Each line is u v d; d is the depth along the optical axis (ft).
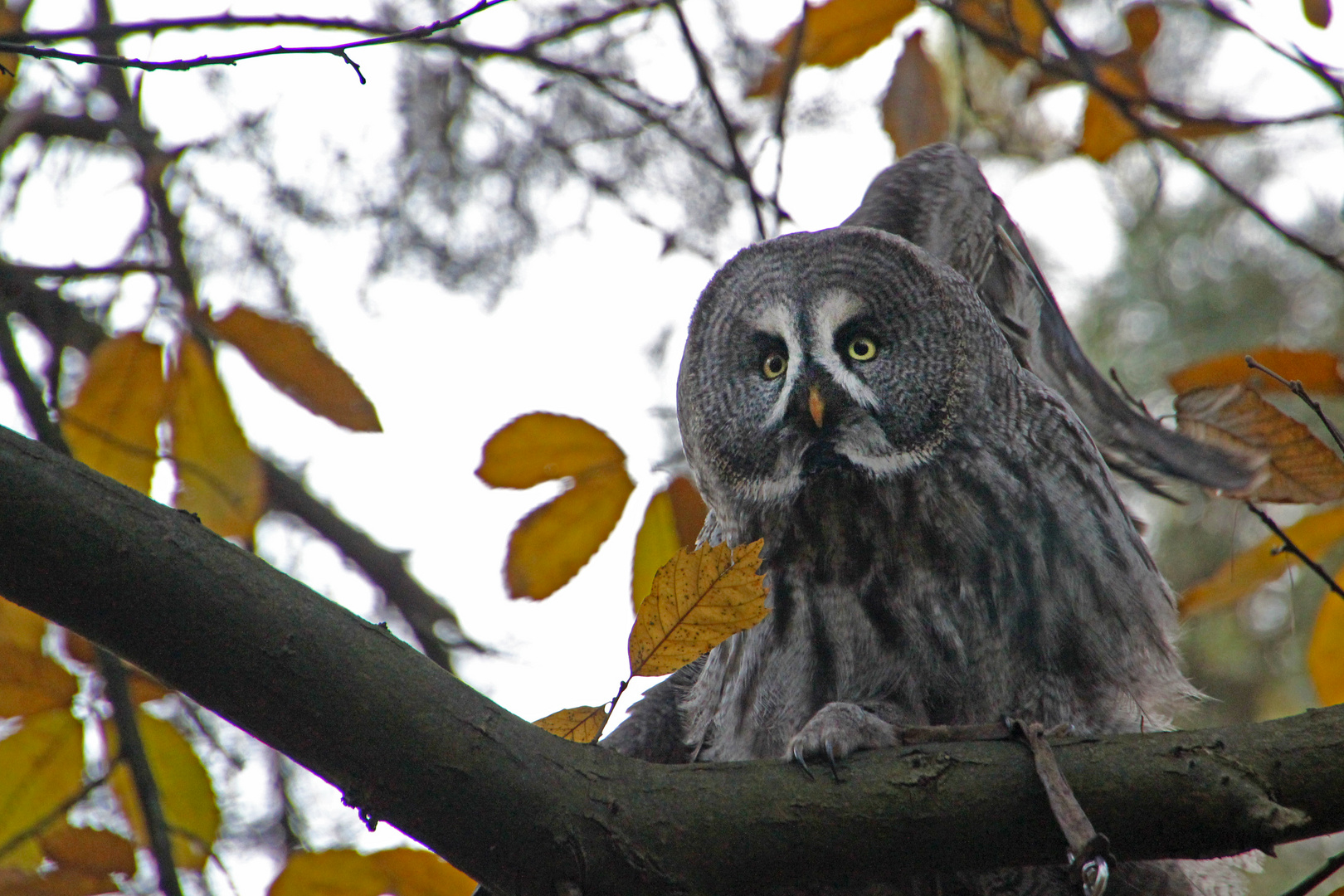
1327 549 21.52
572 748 17.04
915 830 16.70
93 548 16.39
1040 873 21.43
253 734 17.04
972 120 34.86
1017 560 23.04
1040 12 31.63
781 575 24.22
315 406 21.48
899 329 25.58
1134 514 26.21
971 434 24.14
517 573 21.79
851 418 24.73
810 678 23.52
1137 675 22.97
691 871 16.66
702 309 28.09
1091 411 27.81
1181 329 47.21
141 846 23.80
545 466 21.77
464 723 16.79
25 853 21.94
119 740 23.25
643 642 16.03
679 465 28.25
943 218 29.53
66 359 31.37
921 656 22.94
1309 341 46.68
